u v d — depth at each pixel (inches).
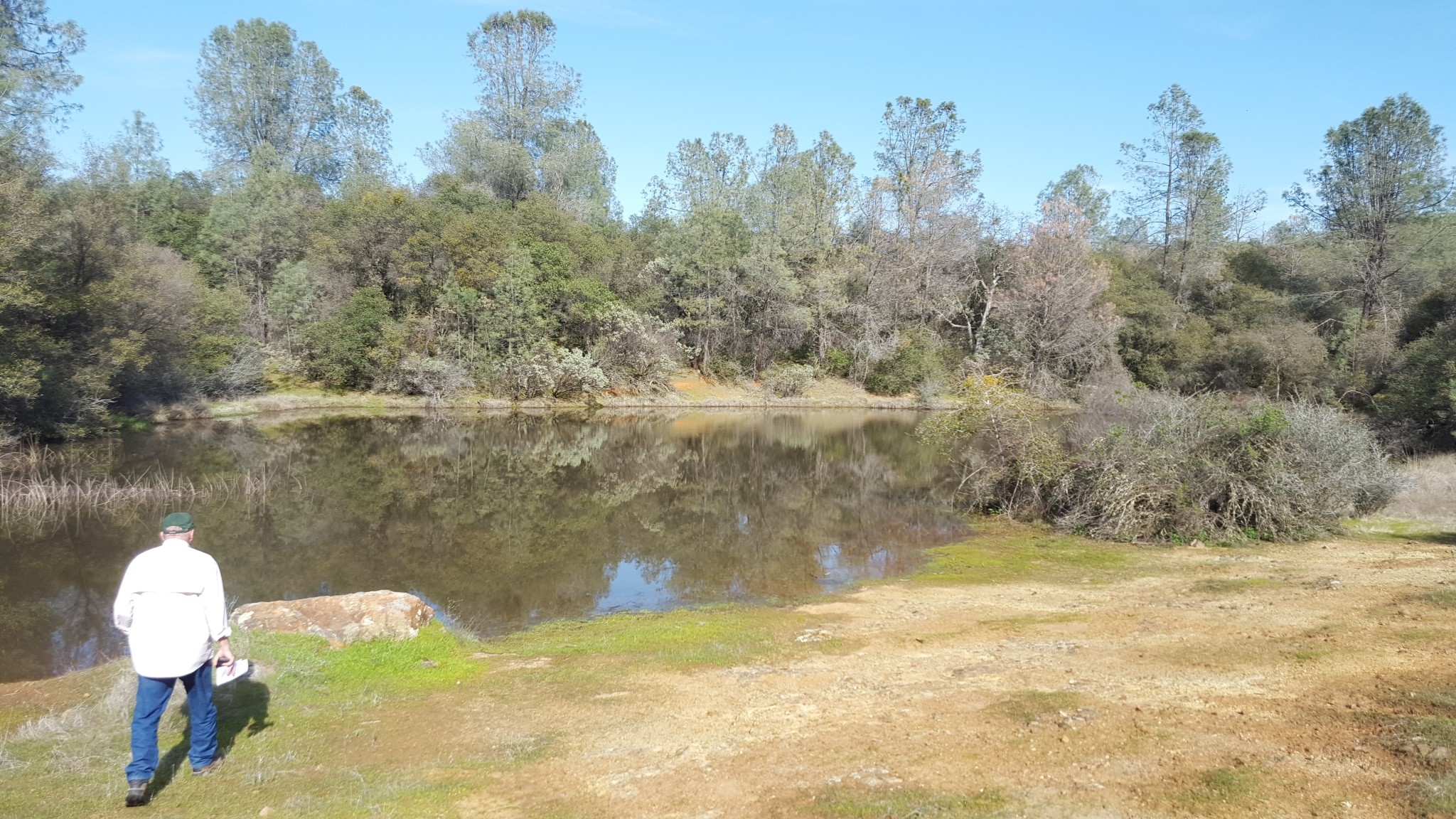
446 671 323.9
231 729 251.6
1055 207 1952.5
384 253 1763.0
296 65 2439.7
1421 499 648.4
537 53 2437.3
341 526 671.1
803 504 789.9
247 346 1571.1
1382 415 1018.1
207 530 647.8
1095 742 221.8
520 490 855.7
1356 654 279.3
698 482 923.4
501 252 1731.1
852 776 210.5
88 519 669.9
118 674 315.6
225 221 1780.3
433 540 627.5
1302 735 213.9
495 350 1728.6
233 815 196.2
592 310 1774.1
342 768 228.8
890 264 2086.6
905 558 567.8
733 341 2053.4
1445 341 966.4
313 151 2466.8
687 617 434.6
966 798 191.5
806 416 1743.4
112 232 1101.1
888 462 1082.7
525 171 2202.3
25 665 364.2
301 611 341.1
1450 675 246.1
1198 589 423.5
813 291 2030.0
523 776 224.5
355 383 1712.6
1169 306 1828.2
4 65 1015.6
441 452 1120.8
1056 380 1761.8
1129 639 331.6
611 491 856.9
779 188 2187.5
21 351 921.5
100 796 204.4
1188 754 208.1
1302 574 439.2
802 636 385.4
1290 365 1331.2
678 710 278.1
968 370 1833.2
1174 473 585.9
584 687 306.2
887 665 323.6
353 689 296.5
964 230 2062.0
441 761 235.5
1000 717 248.8
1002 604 430.0
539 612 452.1
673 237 2007.9
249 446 1115.3
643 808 201.5
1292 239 1844.2
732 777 217.5
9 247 828.6
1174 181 2009.1
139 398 1301.7
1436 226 1444.4
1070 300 1812.3
